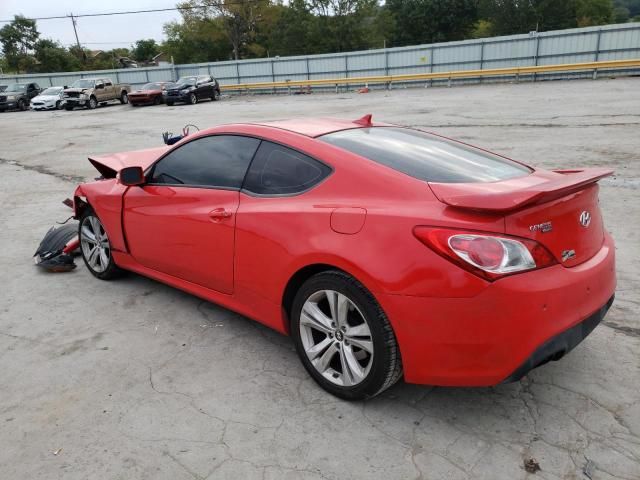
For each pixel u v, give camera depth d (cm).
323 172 288
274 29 6812
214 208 334
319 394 290
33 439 259
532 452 241
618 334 339
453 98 2338
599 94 2023
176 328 371
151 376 312
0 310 408
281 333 347
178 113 2478
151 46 9344
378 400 283
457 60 3356
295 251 280
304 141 305
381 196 262
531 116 1505
